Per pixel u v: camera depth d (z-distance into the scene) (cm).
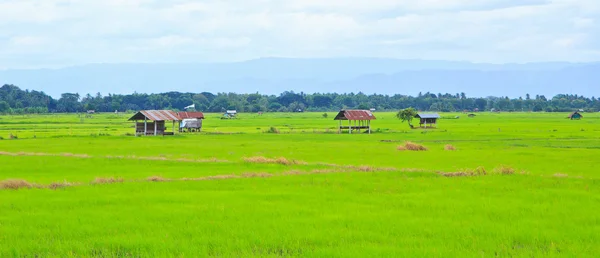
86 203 3778
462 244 2805
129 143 9912
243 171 5762
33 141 10244
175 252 2669
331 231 3039
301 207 3688
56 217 3334
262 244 2805
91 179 5103
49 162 6444
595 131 13812
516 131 14075
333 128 16088
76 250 2706
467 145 9700
